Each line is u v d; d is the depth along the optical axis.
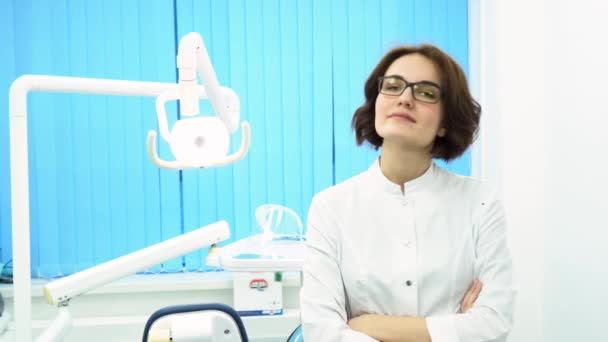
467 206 1.22
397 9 2.34
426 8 2.36
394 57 1.21
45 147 2.17
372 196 1.24
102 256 2.21
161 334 1.09
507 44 2.12
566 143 1.87
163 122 1.25
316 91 2.30
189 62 1.15
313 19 2.30
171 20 2.23
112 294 2.20
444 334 1.06
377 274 1.16
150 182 2.24
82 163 2.19
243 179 2.28
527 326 2.12
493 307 1.09
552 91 1.96
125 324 2.12
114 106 2.21
